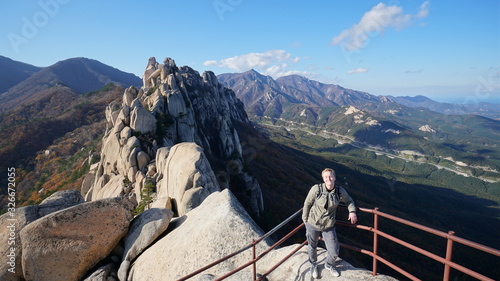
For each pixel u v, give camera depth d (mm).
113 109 81062
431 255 4949
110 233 11141
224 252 9000
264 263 8289
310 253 6871
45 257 10102
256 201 73188
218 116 109500
